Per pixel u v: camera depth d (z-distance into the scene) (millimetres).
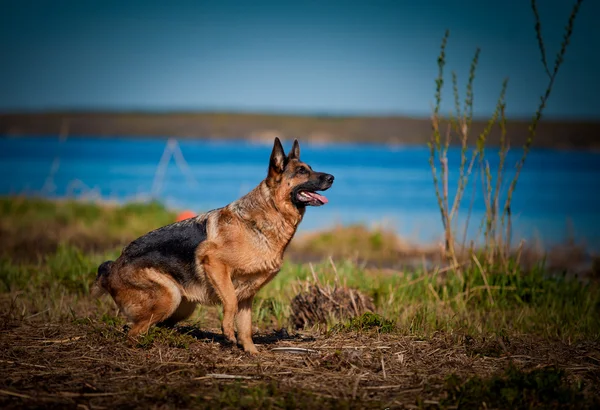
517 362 6516
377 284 9953
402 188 42500
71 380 5555
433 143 10164
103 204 20672
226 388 5363
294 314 8391
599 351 7035
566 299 9586
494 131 126188
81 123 169875
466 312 8773
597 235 21109
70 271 10227
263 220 6832
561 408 5086
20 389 5258
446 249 10391
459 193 10188
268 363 6293
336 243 18031
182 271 6910
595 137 139750
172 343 6801
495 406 5125
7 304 8555
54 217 18469
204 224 6996
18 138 150000
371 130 171625
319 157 95375
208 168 61938
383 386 5648
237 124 175250
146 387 5426
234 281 6965
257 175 51344
